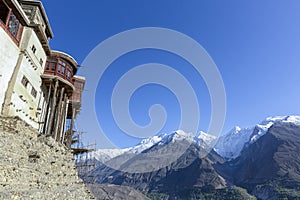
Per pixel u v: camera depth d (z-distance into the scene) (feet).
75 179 103.55
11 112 82.74
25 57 91.56
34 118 101.04
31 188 63.00
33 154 70.44
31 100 98.17
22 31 92.07
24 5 103.30
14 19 86.02
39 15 105.29
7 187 53.11
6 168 54.95
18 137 69.26
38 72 103.24
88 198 102.32
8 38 82.89
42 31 98.53
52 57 112.37
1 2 79.92
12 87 83.46
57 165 87.61
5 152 58.95
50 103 116.67
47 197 65.67
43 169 74.23
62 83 112.06
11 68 84.84
